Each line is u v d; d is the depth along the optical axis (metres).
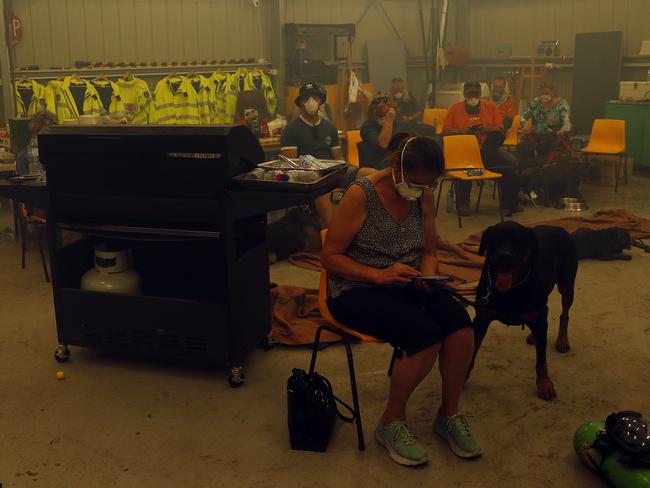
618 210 6.30
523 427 2.96
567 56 10.56
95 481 2.63
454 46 11.50
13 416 3.09
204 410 3.13
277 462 2.74
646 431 2.46
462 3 11.66
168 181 3.21
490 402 3.16
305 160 3.53
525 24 11.14
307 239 5.41
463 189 6.64
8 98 7.74
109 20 8.75
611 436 2.51
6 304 4.48
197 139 3.12
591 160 8.21
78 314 3.50
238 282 3.28
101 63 8.55
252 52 9.83
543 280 3.08
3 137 6.69
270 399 3.22
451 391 2.77
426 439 2.87
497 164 6.78
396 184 2.68
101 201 3.35
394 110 5.72
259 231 3.55
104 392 3.31
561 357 3.61
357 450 2.80
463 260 5.11
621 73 9.88
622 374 3.42
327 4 10.52
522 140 7.58
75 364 3.59
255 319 3.51
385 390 3.28
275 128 7.22
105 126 3.32
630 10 9.82
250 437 2.91
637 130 8.67
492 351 3.69
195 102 8.70
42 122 5.08
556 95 7.75
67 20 8.49
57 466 2.72
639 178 8.48
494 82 9.34
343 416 3.03
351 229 2.75
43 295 4.65
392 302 2.69
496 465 2.70
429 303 2.79
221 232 3.18
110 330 3.47
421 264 2.93
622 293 4.52
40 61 8.40
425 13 11.39
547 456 2.75
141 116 8.57
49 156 3.36
